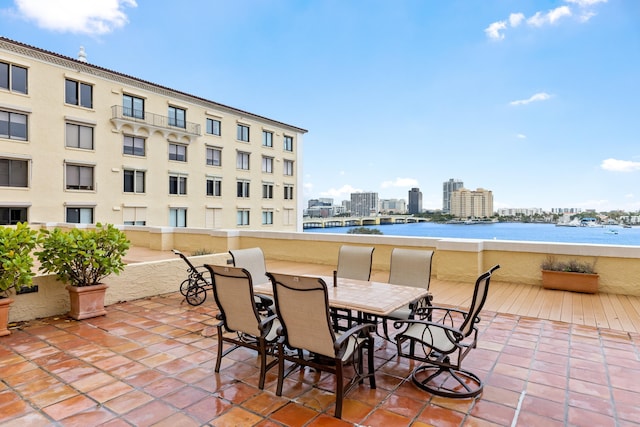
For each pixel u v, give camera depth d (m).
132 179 20.53
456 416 2.57
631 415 2.58
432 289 6.89
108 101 19.27
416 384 3.03
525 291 6.71
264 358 2.96
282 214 30.86
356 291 3.75
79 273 5.05
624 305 5.70
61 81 17.48
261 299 4.34
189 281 5.93
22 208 16.44
